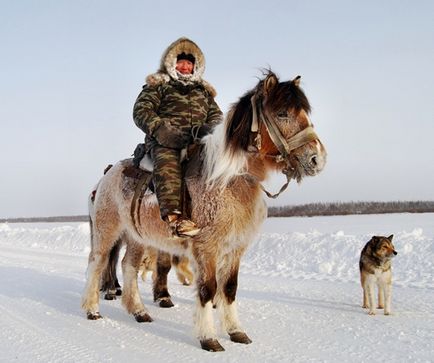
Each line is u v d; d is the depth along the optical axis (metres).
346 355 4.54
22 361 4.44
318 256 11.39
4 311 6.60
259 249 12.89
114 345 4.97
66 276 10.06
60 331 5.56
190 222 4.70
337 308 6.75
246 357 4.51
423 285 8.21
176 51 5.60
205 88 5.82
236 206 4.70
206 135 5.11
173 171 4.99
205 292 4.80
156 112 5.51
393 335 5.23
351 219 30.19
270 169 4.72
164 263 7.22
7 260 12.98
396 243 11.09
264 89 4.53
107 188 6.37
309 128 4.40
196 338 4.97
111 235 6.40
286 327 5.67
